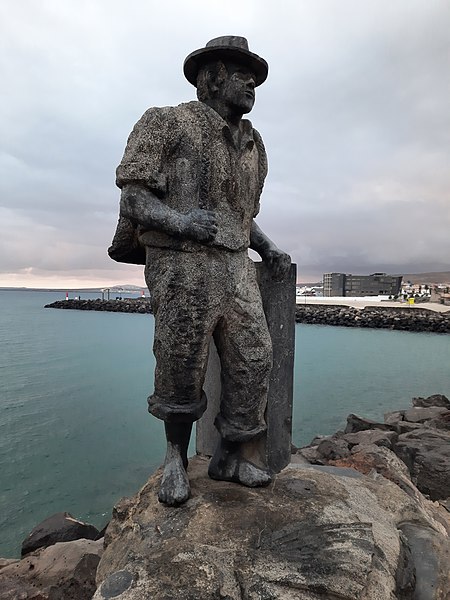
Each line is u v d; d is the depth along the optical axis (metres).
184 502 2.43
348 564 1.96
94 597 1.82
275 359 2.93
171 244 2.40
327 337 28.52
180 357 2.41
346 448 6.09
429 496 5.36
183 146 2.49
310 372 16.25
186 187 2.48
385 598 1.91
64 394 11.81
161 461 7.59
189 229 2.32
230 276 2.51
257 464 2.71
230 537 2.13
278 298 2.94
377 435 6.79
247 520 2.25
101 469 7.27
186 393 2.47
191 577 1.89
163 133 2.47
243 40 2.69
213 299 2.43
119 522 2.63
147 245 2.51
